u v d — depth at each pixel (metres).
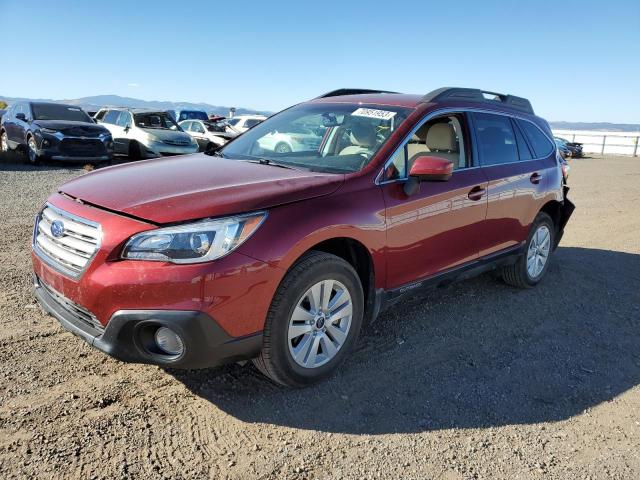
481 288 5.45
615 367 3.92
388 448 2.81
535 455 2.83
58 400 3.01
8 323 3.93
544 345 4.21
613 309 5.11
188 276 2.67
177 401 3.11
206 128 20.48
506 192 4.66
